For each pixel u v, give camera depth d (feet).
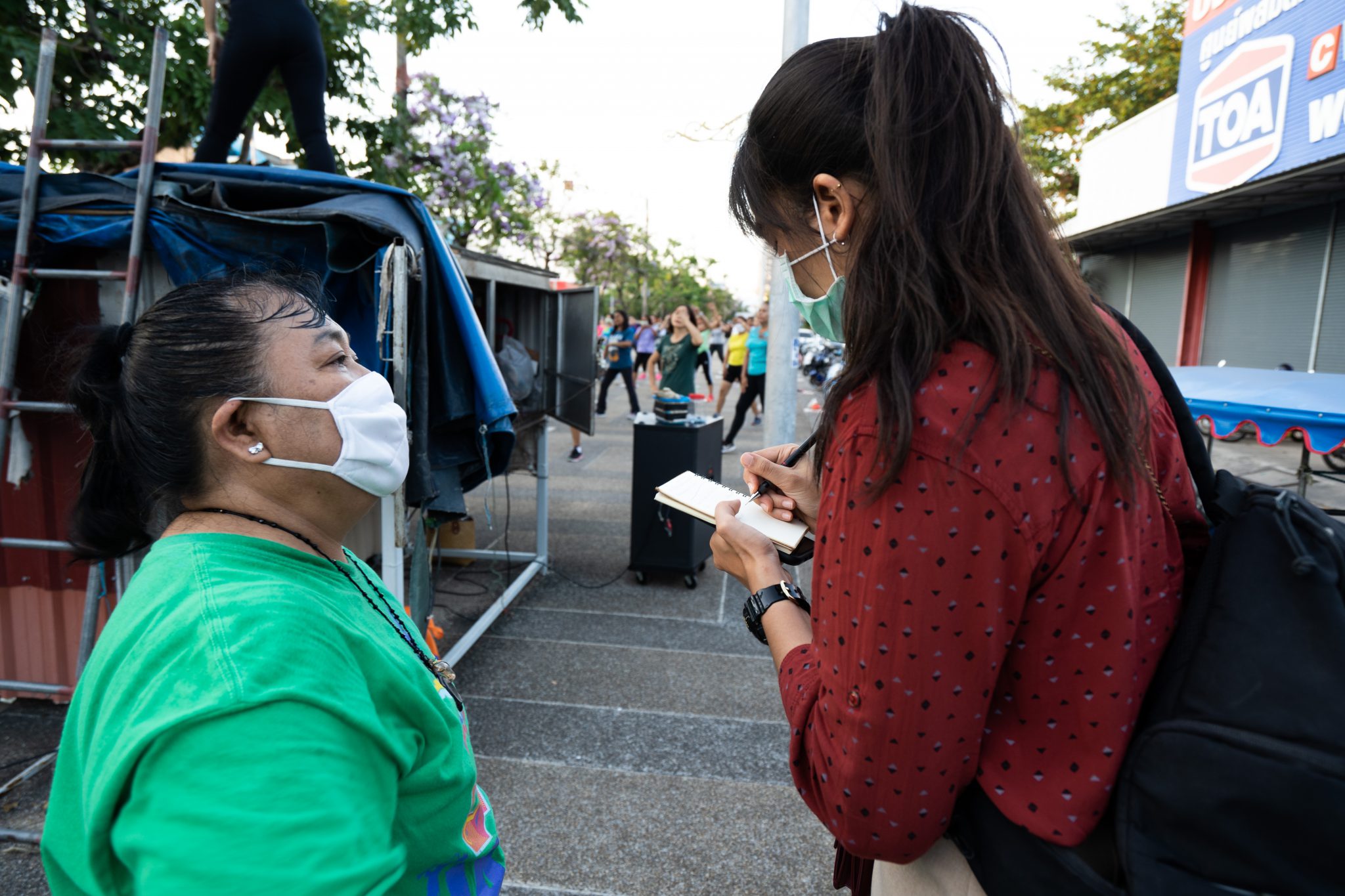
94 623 8.69
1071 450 2.54
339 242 8.52
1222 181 30.94
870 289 2.70
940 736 2.61
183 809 2.25
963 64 2.75
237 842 2.23
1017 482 2.49
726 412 48.06
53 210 8.70
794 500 4.16
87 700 2.66
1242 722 2.47
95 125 13.92
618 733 10.44
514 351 14.34
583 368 15.98
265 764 2.32
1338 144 24.21
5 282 8.92
